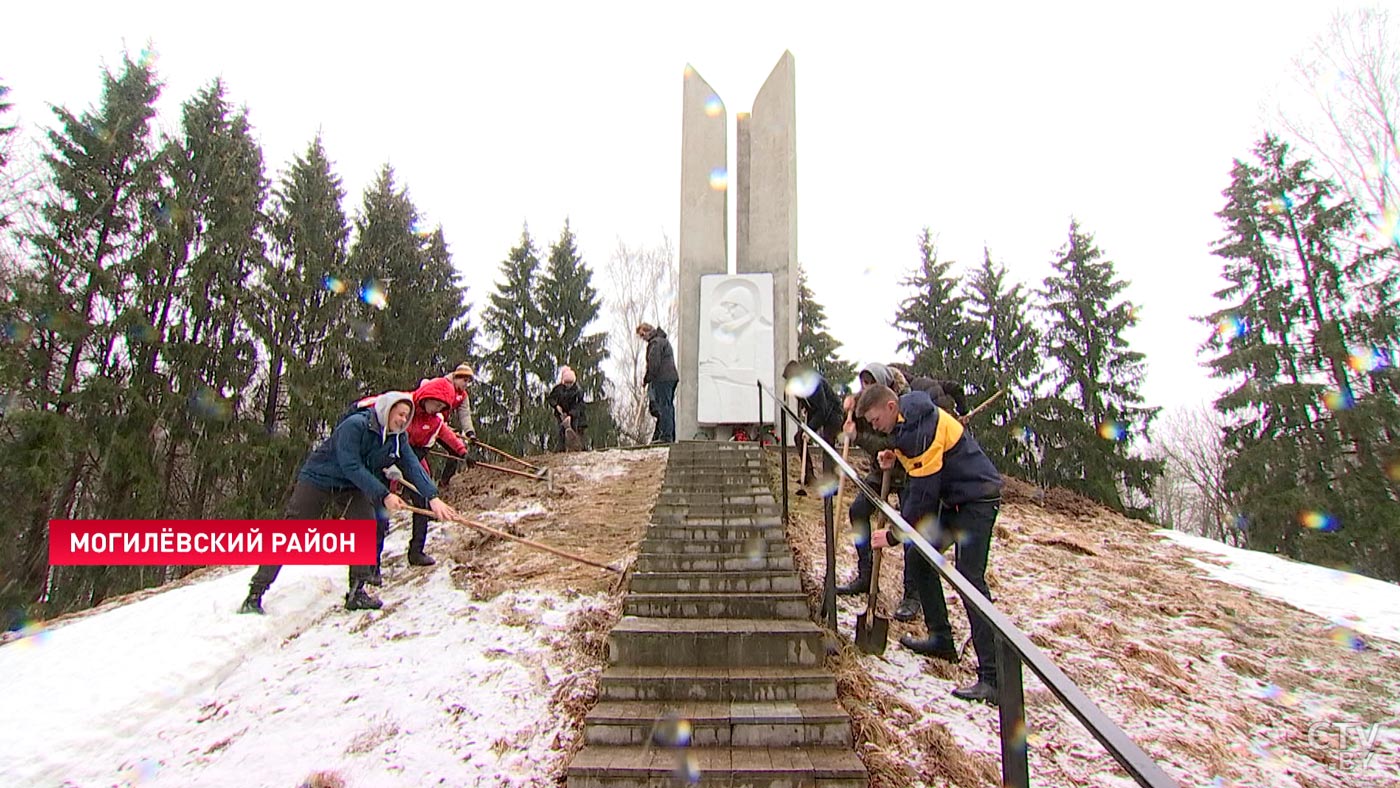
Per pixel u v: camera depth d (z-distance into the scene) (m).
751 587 4.17
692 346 9.69
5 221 13.61
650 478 7.45
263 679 3.52
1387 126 11.81
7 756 2.78
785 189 9.90
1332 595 5.06
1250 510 15.81
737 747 2.83
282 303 16.59
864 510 4.41
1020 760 1.62
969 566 3.33
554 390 10.19
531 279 25.61
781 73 10.20
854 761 2.69
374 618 4.20
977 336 22.52
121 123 14.71
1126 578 5.21
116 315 13.73
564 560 4.95
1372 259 15.75
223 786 2.69
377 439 4.34
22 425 12.01
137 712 3.14
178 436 14.58
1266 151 17.22
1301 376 16.25
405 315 19.94
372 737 2.95
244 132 17.08
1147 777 1.04
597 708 3.03
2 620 11.80
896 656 3.64
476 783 2.65
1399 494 14.21
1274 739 3.13
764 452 7.78
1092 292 20.89
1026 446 20.28
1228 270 17.50
